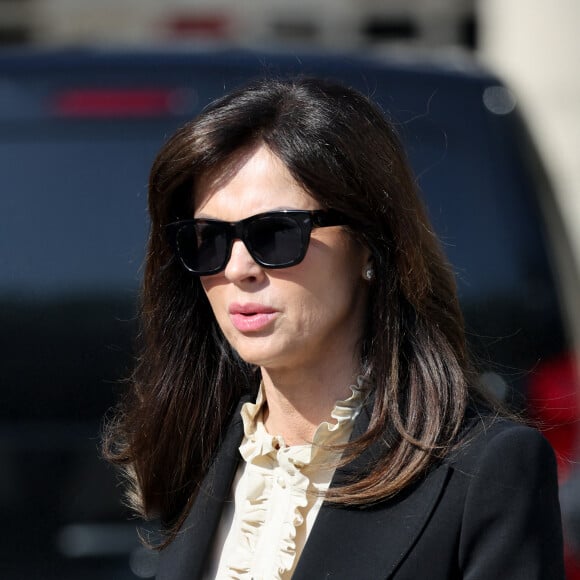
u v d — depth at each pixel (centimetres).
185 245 774
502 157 1302
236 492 812
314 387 778
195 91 1327
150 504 880
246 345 760
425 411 739
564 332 1271
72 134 1316
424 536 709
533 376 1253
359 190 740
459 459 719
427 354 754
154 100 1325
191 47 1386
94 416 1267
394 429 741
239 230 745
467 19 3244
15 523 1259
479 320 1265
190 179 778
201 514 823
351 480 740
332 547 725
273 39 3275
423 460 721
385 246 758
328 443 762
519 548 700
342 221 744
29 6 3334
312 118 741
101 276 1284
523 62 2950
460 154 1300
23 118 1323
